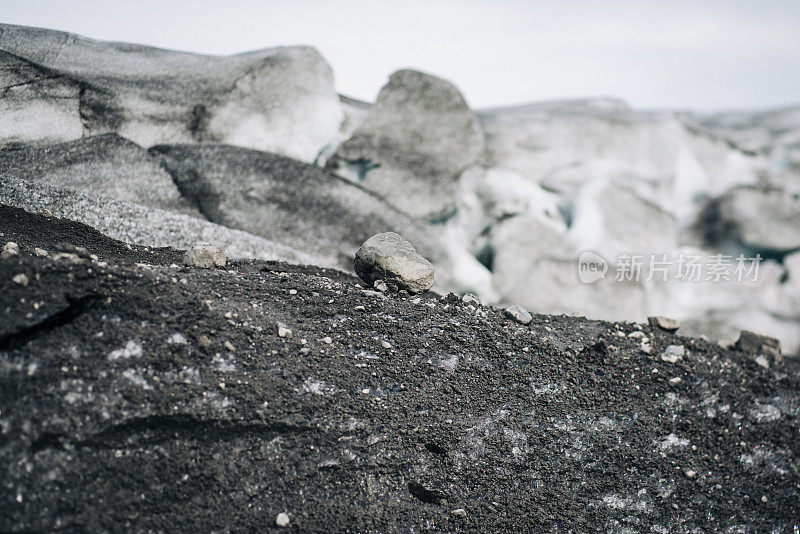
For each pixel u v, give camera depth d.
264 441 2.51
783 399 3.55
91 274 2.55
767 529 3.04
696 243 6.91
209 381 2.51
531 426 2.97
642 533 2.85
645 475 3.01
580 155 6.98
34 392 2.18
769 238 6.67
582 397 3.17
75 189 4.09
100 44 5.38
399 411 2.79
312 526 2.43
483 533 2.64
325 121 6.00
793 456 3.30
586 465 2.95
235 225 4.61
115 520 2.14
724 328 6.07
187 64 5.62
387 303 3.34
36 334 2.29
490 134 6.95
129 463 2.25
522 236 6.03
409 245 3.63
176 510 2.26
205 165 4.90
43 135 4.41
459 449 2.80
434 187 5.93
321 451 2.58
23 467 2.07
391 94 6.15
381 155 5.88
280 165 5.25
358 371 2.88
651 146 7.25
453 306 3.48
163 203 4.49
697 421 3.28
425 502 2.66
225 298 2.96
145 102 5.00
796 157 7.48
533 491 2.81
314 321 3.07
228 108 5.39
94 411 2.24
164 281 2.79
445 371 3.04
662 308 6.12
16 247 2.72
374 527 2.52
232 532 2.30
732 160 7.47
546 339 3.47
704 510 3.00
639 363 3.48
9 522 1.97
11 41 4.71
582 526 2.78
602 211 6.41
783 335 6.09
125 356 2.41
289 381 2.68
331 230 4.96
